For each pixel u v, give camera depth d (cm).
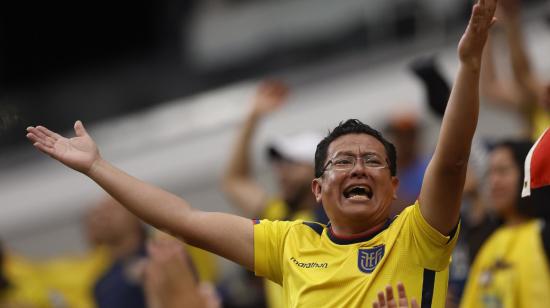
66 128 3584
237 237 1228
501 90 1922
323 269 1177
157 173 3067
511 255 1598
